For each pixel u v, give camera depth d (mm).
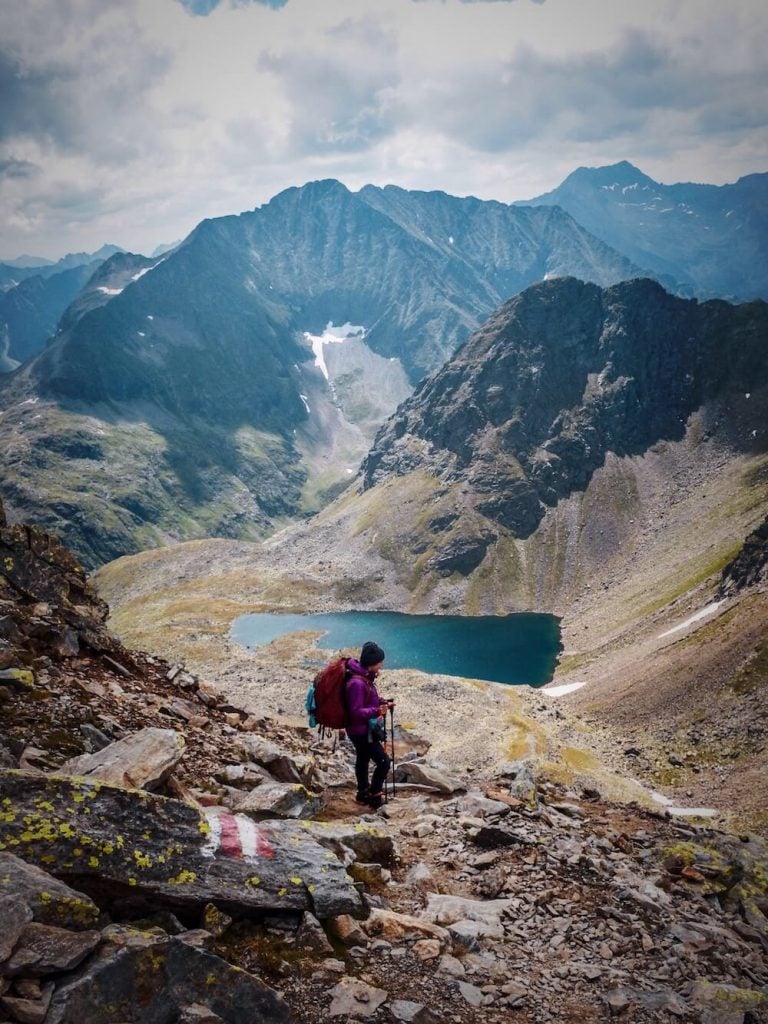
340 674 13852
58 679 14953
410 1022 7387
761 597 154250
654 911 11055
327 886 9016
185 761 13531
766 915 12227
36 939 6406
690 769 106500
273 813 11961
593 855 13008
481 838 12727
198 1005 6637
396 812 14469
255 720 18797
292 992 7527
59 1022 5941
